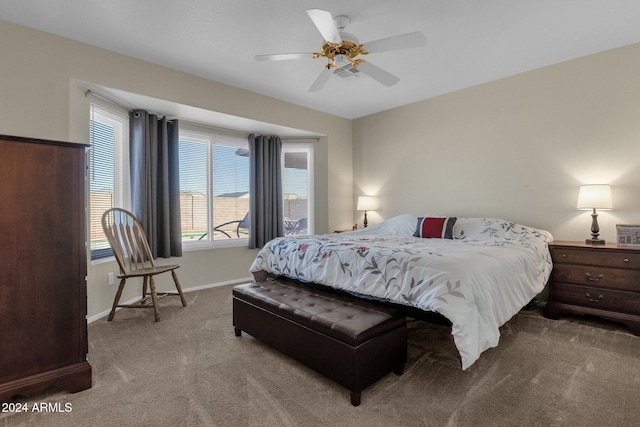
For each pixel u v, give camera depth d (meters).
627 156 2.86
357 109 4.65
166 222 3.66
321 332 1.77
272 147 4.64
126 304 3.04
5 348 1.57
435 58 3.07
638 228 2.59
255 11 2.31
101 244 3.14
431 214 4.03
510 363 2.03
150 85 3.10
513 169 3.50
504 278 2.05
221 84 3.63
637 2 2.23
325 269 2.37
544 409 1.56
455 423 1.46
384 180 4.71
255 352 2.22
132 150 3.45
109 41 2.72
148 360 2.10
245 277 4.54
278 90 3.89
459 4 2.25
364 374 1.62
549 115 3.27
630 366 1.97
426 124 4.22
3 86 2.37
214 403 1.62
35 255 1.65
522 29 2.58
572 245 2.78
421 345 2.33
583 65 3.06
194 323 2.79
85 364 1.77
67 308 1.73
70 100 2.67
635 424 1.44
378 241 2.94
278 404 1.62
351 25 2.49
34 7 2.24
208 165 4.27
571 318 2.88
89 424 1.47
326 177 4.80
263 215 4.51
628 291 2.52
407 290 1.90
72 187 1.76
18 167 1.61
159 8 2.27
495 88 3.61
